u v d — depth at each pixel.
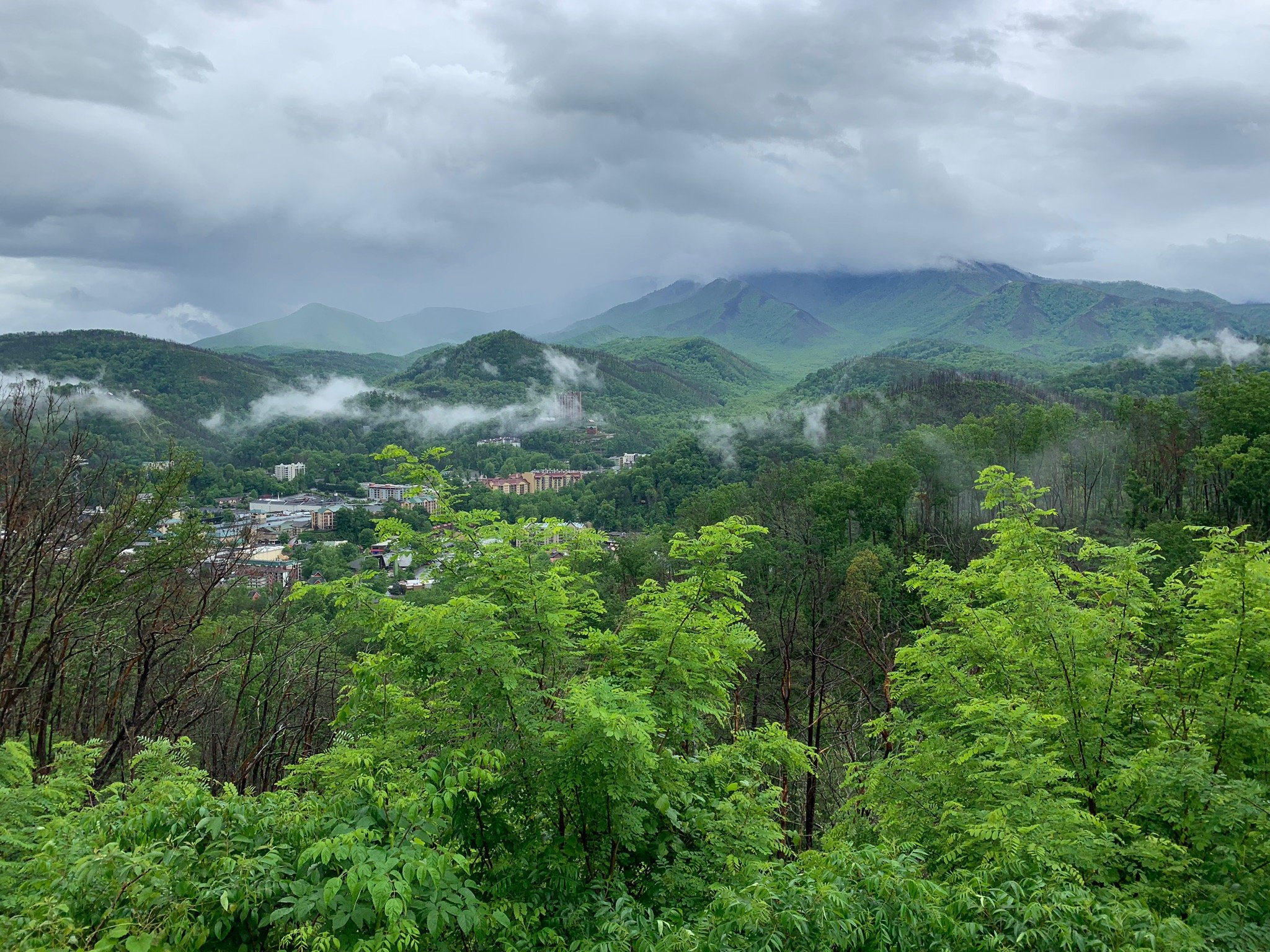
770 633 29.25
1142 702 8.68
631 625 8.71
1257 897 6.01
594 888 6.53
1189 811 6.84
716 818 7.38
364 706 8.66
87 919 4.36
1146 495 55.91
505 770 6.74
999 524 11.39
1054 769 6.69
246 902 4.54
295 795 6.25
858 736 17.78
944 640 9.91
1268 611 7.88
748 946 4.93
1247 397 55.03
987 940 4.85
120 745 14.33
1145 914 5.15
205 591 17.11
